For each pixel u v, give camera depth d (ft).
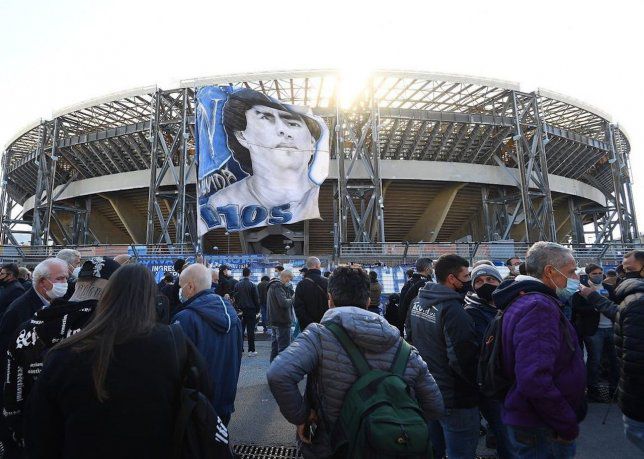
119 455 5.58
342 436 6.57
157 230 119.55
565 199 124.47
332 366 7.14
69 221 124.67
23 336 8.06
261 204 68.64
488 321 12.42
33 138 109.60
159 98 87.30
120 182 104.73
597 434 16.24
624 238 107.76
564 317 8.43
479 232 115.44
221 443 6.26
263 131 70.23
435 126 94.22
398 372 7.11
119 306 6.19
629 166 117.50
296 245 113.19
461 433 10.86
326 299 21.49
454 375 10.92
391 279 56.90
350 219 108.27
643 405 9.73
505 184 104.12
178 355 6.50
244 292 33.22
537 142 93.25
